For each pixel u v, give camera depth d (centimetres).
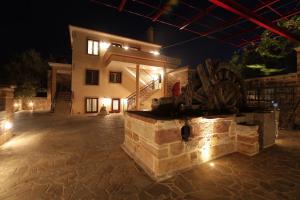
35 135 702
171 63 1703
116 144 564
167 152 328
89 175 342
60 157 443
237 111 473
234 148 453
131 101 1694
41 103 2073
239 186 287
